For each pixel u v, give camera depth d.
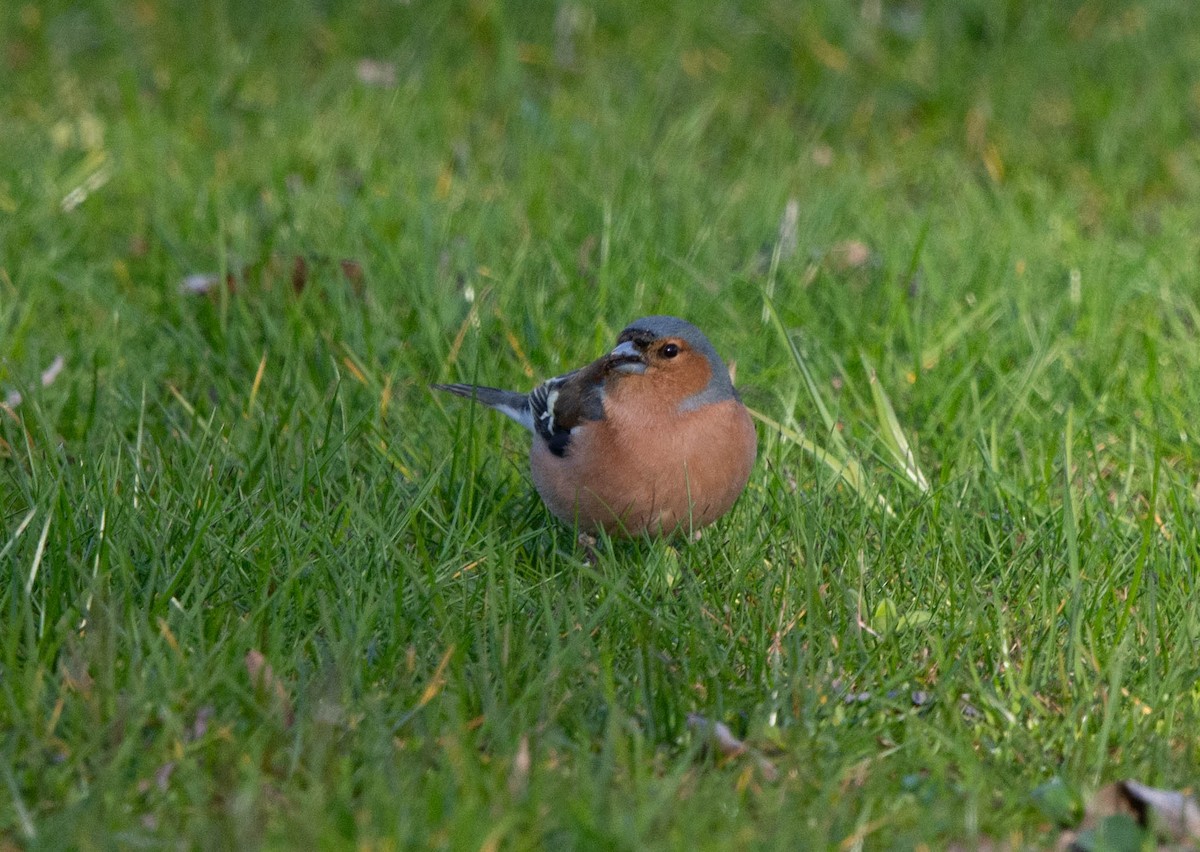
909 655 7.90
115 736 6.73
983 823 6.46
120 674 7.13
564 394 9.17
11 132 15.77
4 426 10.03
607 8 18.52
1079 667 7.54
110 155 15.00
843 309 11.73
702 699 7.48
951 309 11.84
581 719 6.84
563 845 6.11
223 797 6.41
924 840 6.20
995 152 16.02
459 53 17.97
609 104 16.77
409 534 9.13
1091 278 12.26
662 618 7.96
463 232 13.58
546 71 17.77
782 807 6.37
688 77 17.75
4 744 6.70
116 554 8.02
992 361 11.12
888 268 12.46
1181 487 9.41
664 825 6.22
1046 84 17.27
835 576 8.59
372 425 10.13
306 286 12.05
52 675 7.08
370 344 11.20
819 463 9.70
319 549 8.30
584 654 7.54
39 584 7.93
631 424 8.80
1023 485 9.63
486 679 7.12
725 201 14.49
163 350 11.54
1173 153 15.89
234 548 8.34
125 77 16.23
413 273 12.41
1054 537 8.98
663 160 15.49
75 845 6.00
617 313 11.92
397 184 14.38
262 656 7.32
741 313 12.08
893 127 17.02
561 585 8.66
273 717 6.88
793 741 7.02
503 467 10.15
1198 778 6.85
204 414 10.55
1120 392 10.82
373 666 7.48
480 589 8.26
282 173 14.23
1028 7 18.14
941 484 9.34
